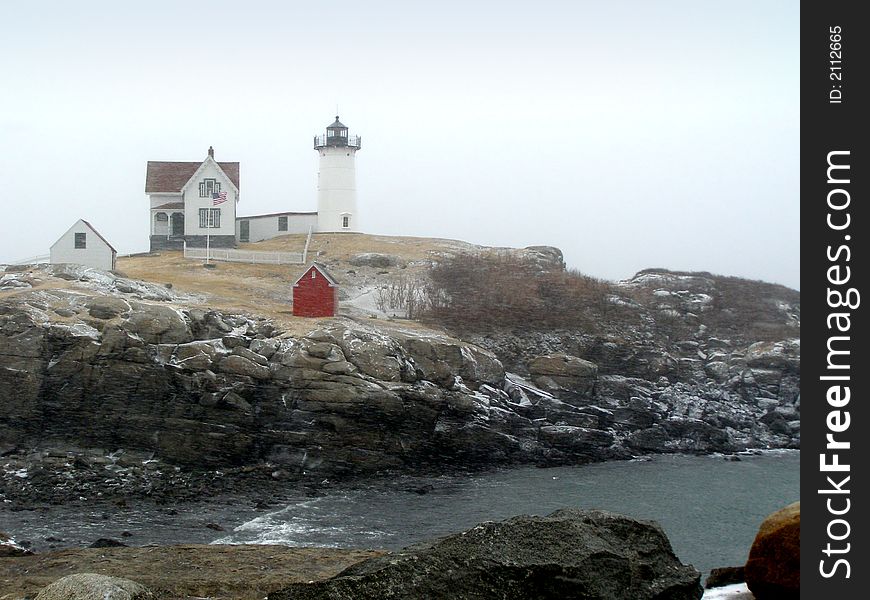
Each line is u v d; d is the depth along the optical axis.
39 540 41.69
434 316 88.31
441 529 46.50
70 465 58.50
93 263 90.25
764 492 57.97
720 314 99.62
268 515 48.81
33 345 62.16
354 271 103.06
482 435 66.38
